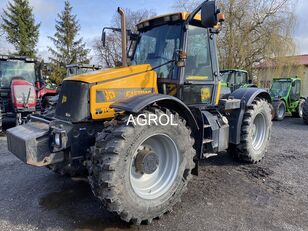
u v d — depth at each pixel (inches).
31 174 169.2
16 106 310.5
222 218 120.1
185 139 125.4
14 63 370.3
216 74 166.2
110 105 119.8
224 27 711.1
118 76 128.6
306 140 272.4
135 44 165.9
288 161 199.3
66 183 154.7
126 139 106.0
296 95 496.7
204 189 148.6
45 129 119.4
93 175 109.0
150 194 118.3
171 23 150.9
